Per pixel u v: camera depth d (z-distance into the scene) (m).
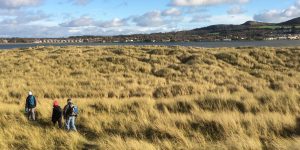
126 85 28.72
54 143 11.95
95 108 17.36
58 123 14.33
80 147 11.46
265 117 12.67
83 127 14.15
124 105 17.12
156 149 10.38
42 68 37.72
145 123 13.12
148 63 39.19
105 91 26.05
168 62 39.41
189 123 13.01
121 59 40.19
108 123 14.01
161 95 24.16
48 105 18.52
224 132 11.73
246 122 12.38
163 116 14.04
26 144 11.62
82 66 38.69
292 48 44.81
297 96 16.31
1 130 13.16
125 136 12.25
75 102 19.27
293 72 34.62
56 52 47.69
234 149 9.90
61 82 30.70
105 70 36.78
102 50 48.09
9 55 46.72
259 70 35.59
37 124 14.91
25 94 25.39
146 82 30.80
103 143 11.18
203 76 32.97
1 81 30.92
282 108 14.69
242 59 39.72
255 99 16.44
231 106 15.66
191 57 40.81
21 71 36.50
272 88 25.14
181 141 11.07
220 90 24.17
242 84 27.38
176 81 31.62
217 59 40.31
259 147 9.88
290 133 11.59
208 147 10.30
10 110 17.05
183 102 16.75
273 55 41.06
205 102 16.56
